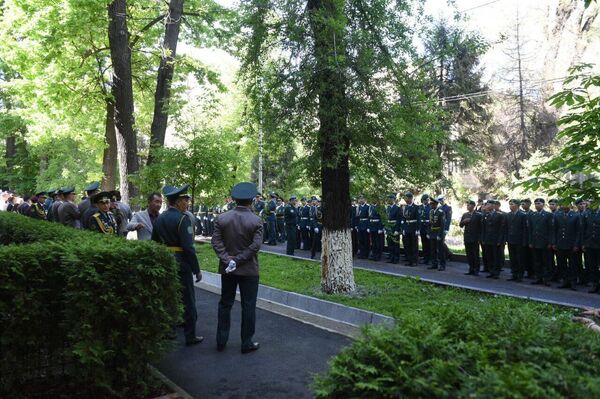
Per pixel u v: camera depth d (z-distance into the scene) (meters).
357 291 8.63
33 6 14.31
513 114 28.81
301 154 8.84
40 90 16.86
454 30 8.59
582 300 8.91
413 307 7.26
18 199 21.97
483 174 26.91
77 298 4.08
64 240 5.70
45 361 4.17
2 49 15.88
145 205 13.35
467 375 2.24
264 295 9.09
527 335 2.53
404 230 13.74
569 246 10.23
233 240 5.79
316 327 6.88
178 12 15.95
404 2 8.38
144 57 19.97
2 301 3.91
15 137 31.67
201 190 13.20
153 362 4.55
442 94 25.16
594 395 1.96
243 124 9.43
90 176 25.20
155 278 4.47
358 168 8.76
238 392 4.63
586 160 4.05
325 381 2.41
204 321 7.34
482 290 8.44
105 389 4.30
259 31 8.45
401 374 2.23
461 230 19.25
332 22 7.27
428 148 9.02
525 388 1.95
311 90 7.91
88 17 14.69
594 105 4.20
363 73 7.82
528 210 11.43
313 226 14.48
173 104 13.22
